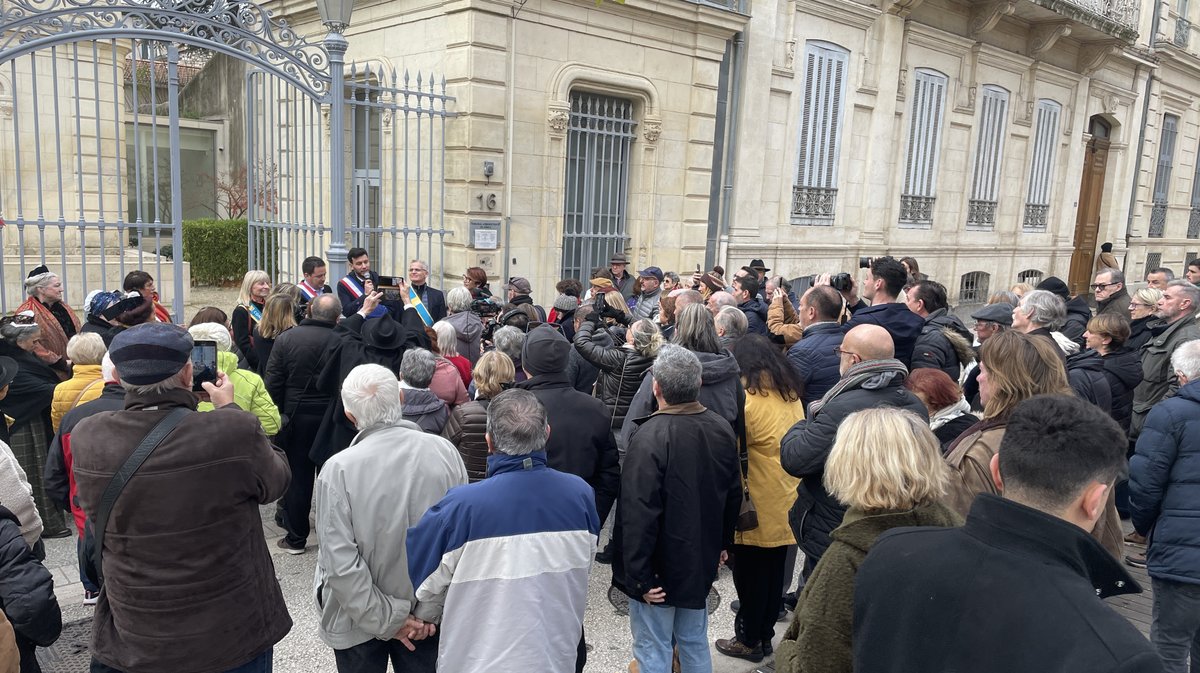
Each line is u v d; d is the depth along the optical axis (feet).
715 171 34.58
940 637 4.84
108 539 7.50
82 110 36.45
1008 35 47.62
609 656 12.21
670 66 31.40
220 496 7.64
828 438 9.41
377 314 15.24
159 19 19.15
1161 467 10.98
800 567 16.22
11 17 17.21
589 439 11.23
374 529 8.40
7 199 34.99
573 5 27.86
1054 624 4.45
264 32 20.83
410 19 27.84
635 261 32.32
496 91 26.37
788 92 36.83
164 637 7.48
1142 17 57.21
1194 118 67.87
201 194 63.82
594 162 30.68
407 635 8.62
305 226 23.65
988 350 9.17
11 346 14.20
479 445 11.88
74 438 7.65
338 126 21.99
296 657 11.68
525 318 16.92
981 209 49.60
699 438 9.87
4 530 7.39
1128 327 17.15
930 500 6.59
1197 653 11.00
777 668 6.89
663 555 9.86
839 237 41.37
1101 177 60.59
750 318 20.33
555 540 7.77
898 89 42.01
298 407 14.69
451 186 26.89
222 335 12.81
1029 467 4.99
